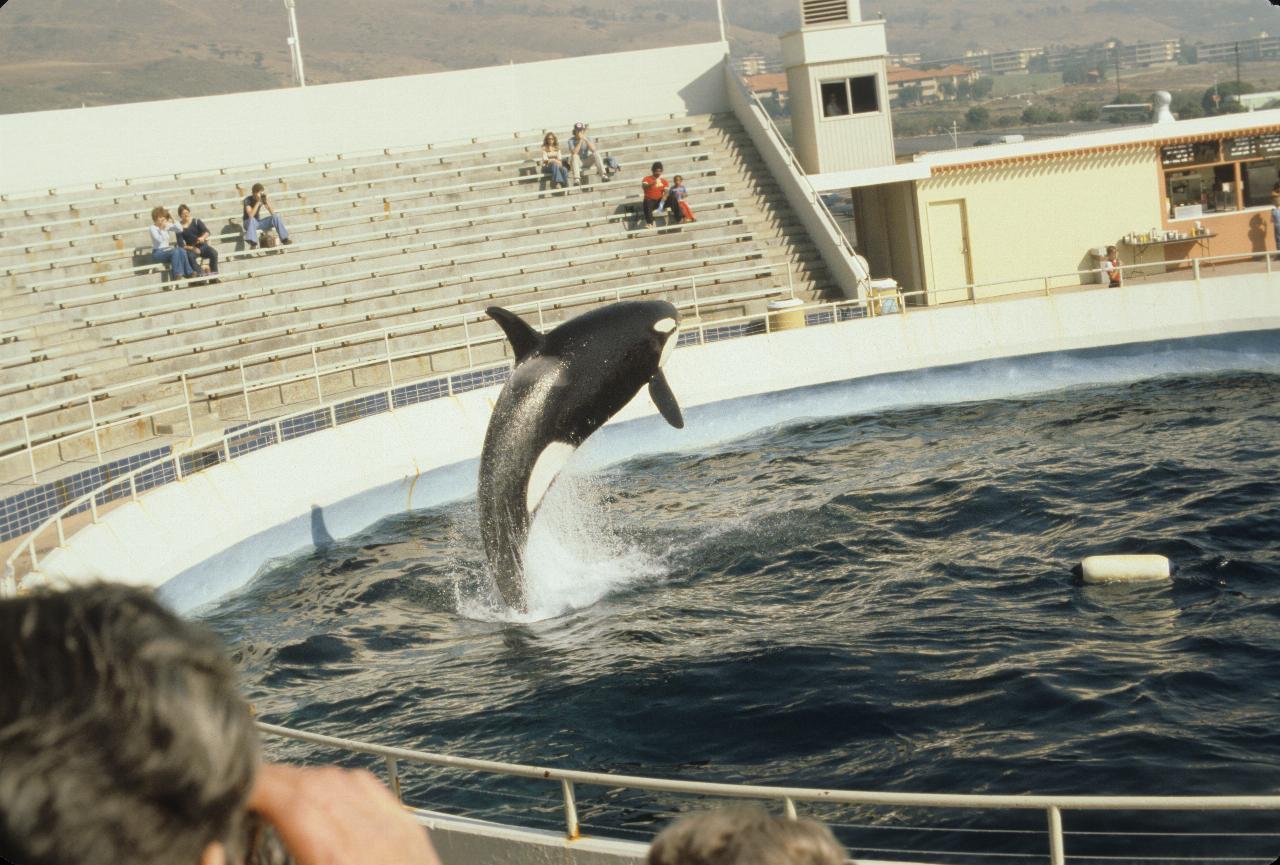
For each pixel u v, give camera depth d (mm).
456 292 31109
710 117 38062
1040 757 11164
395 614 17625
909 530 18859
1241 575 15492
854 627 15008
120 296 28297
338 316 29609
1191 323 28422
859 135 35000
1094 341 28516
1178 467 20297
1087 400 26734
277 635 17125
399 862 1000
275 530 21109
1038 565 16641
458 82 37312
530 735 12961
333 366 25281
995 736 11719
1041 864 9461
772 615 15859
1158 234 32969
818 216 33000
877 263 36594
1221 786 10367
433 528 22562
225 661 947
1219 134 33250
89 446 22703
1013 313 28656
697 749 12219
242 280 29891
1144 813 10055
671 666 14305
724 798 11133
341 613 17891
